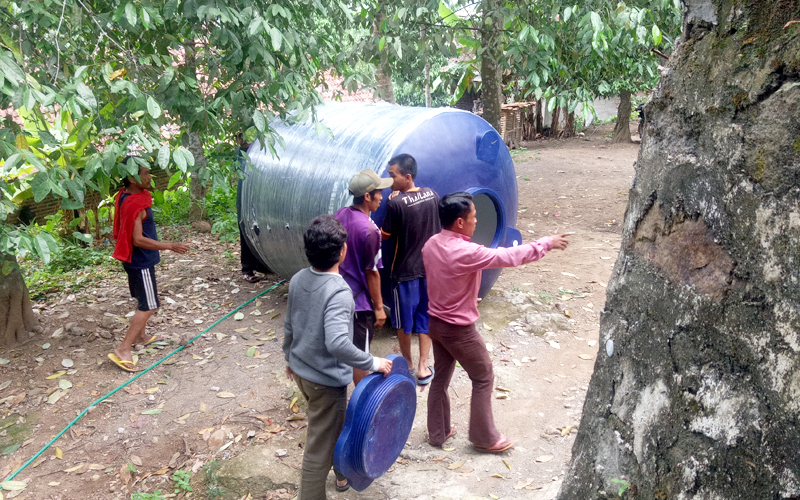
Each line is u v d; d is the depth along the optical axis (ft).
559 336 18.38
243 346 18.19
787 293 4.56
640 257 6.60
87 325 19.71
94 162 11.93
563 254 25.89
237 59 13.71
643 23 24.16
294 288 10.32
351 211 14.14
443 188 16.87
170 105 13.85
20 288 18.60
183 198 34.99
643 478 6.05
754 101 4.93
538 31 24.25
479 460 12.78
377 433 10.37
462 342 12.00
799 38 4.53
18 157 10.71
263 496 11.95
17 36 12.77
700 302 5.47
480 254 11.08
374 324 16.25
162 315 20.63
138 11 12.77
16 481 12.46
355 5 27.32
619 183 41.98
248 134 14.57
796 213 4.50
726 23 5.38
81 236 13.91
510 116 62.44
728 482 4.98
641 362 6.37
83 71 11.66
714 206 5.37
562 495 7.69
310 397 10.33
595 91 43.65
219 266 25.75
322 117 19.58
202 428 14.15
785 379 4.53
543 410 14.70
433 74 59.52
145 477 12.61
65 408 15.07
